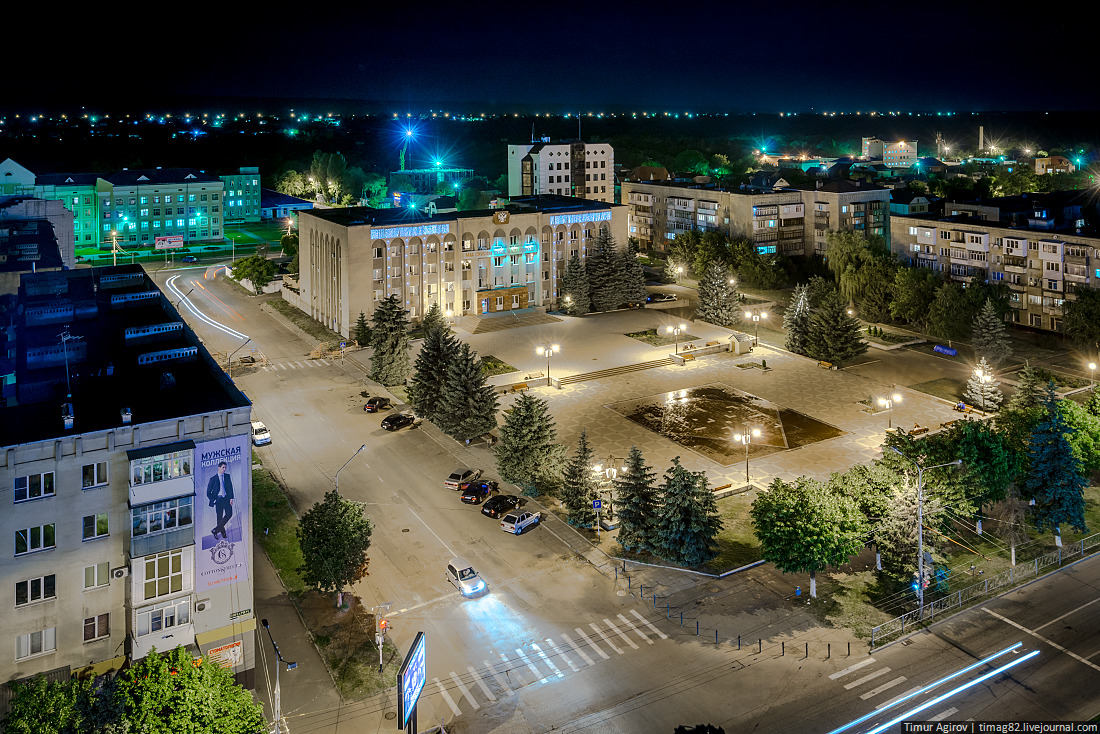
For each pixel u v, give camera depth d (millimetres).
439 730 54281
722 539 79000
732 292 153625
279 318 161000
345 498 86250
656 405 114500
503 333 148625
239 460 57219
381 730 54156
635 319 157500
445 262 151875
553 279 164125
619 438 102938
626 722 54938
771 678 59125
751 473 92625
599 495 80625
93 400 60656
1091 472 89688
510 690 58188
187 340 75375
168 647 55656
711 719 55094
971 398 109938
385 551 76375
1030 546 78562
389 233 144500
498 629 65062
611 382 124375
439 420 102375
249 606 59125
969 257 156875
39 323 78625
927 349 138875
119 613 54562
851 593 70125
